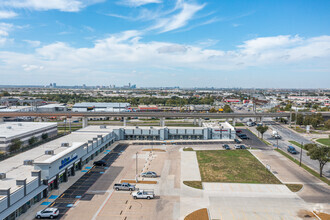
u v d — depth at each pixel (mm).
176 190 62125
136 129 125875
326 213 51094
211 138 129125
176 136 129125
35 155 73625
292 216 49812
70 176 71312
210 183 67000
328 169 80000
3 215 42406
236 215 49906
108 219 47594
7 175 56562
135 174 73562
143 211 51000
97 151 95562
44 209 50781
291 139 129250
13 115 150000
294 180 69750
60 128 158000
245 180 69438
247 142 121250
